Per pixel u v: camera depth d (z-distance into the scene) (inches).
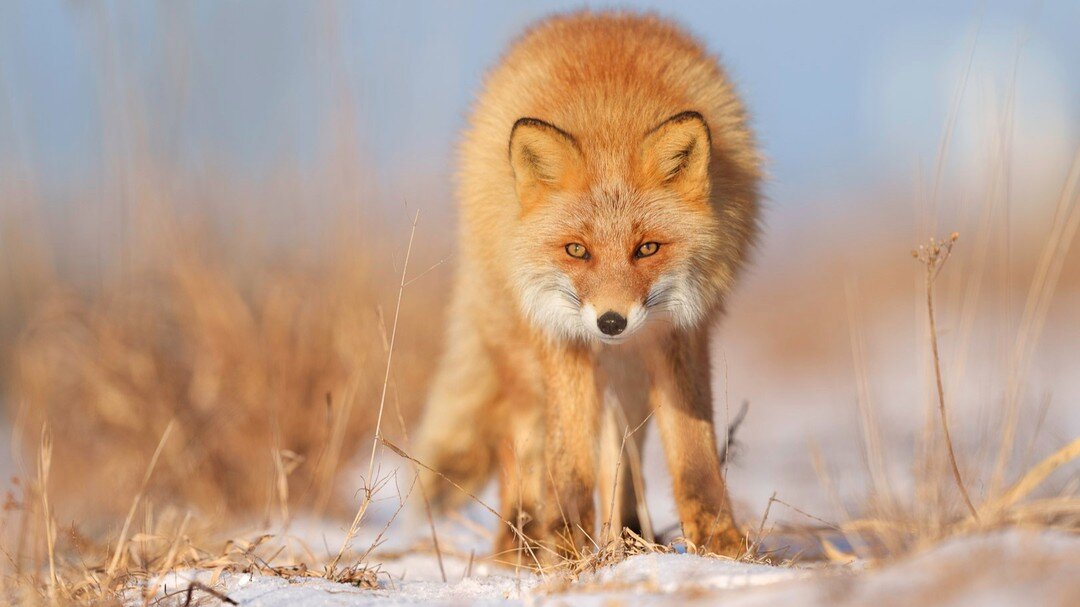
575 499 327.3
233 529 395.9
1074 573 171.8
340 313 505.0
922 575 185.0
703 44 367.9
